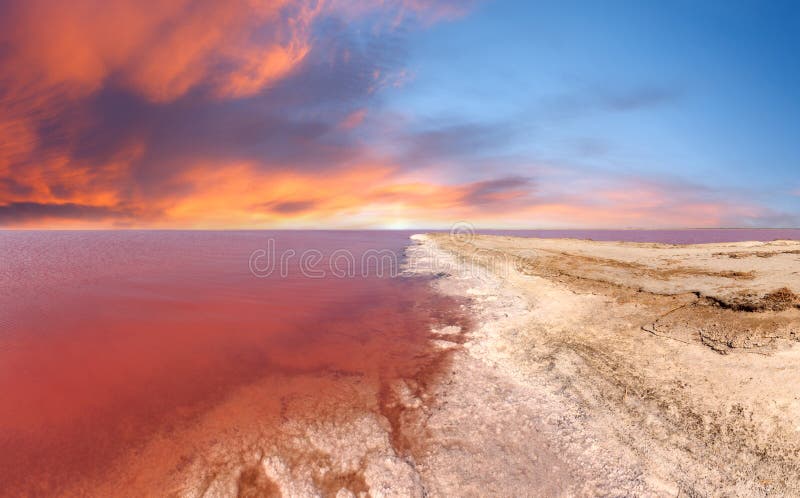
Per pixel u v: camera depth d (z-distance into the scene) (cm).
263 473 452
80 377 681
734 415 520
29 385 648
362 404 605
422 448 498
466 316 1076
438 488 431
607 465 458
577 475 445
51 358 754
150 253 2372
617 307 989
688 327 783
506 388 648
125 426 538
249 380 682
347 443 507
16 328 918
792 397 515
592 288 1180
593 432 519
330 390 649
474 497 417
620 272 1312
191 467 459
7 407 579
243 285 1452
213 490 425
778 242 1856
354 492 428
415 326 991
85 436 514
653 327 826
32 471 448
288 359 776
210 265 1938
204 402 605
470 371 720
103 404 594
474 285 1470
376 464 468
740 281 972
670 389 603
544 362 737
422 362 766
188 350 810
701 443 483
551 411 572
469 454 485
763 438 473
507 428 536
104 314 1034
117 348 810
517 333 908
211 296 1258
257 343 859
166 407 588
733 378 590
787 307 732
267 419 560
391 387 662
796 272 980
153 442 504
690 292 957
